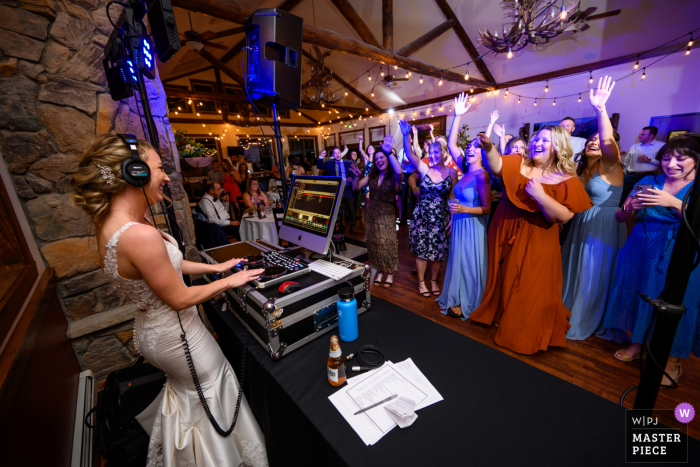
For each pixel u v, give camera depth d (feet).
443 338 3.29
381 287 9.41
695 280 4.58
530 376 2.67
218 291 2.94
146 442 3.71
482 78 21.34
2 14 4.26
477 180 6.72
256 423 3.64
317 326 3.45
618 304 5.78
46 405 3.43
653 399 2.60
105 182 2.43
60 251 5.04
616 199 5.89
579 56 16.74
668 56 14.74
